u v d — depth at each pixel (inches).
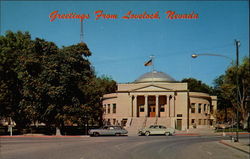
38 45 1711.4
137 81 2930.6
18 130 1904.5
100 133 1614.2
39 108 1626.5
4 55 1743.4
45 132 1859.0
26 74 1637.6
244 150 834.2
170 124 2390.5
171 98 2568.9
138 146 927.0
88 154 677.9
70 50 1745.8
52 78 1595.7
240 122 2748.5
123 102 2645.2
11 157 613.6
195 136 1658.5
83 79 1787.6
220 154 747.4
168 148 875.4
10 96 1749.5
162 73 2928.2
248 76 2213.3
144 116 2596.0
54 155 651.5
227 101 3250.5
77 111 1646.2
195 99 2642.7
